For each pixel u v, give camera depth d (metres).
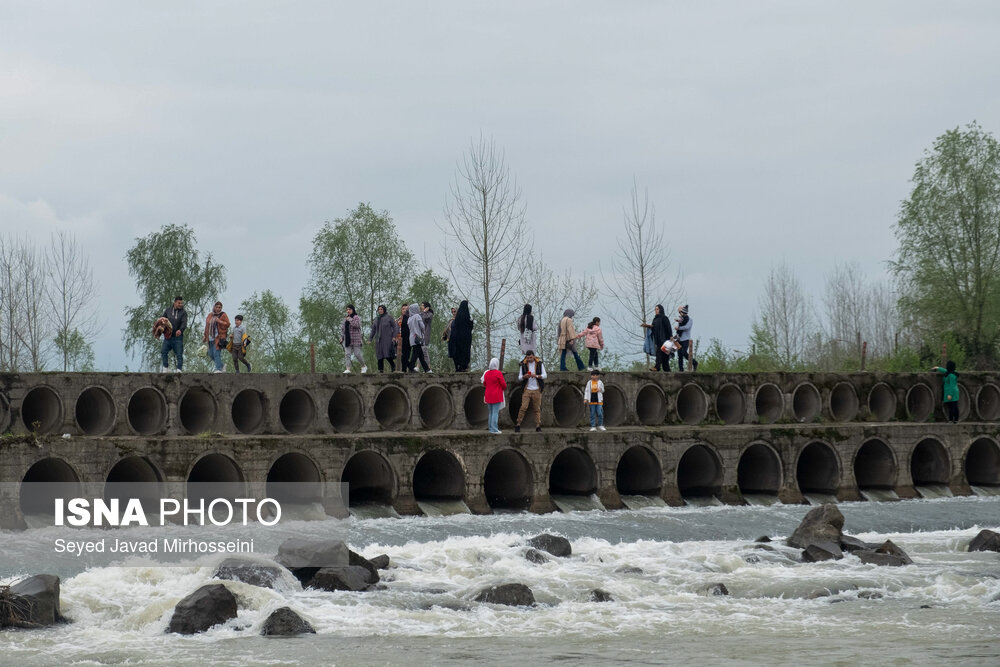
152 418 33.28
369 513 32.31
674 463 36.75
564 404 40.78
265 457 30.80
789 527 32.03
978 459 44.31
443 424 36.56
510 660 15.82
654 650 16.52
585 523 31.45
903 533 32.19
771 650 16.47
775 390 42.25
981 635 17.62
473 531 29.56
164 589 20.42
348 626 18.22
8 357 58.72
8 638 17.36
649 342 42.25
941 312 63.81
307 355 68.88
